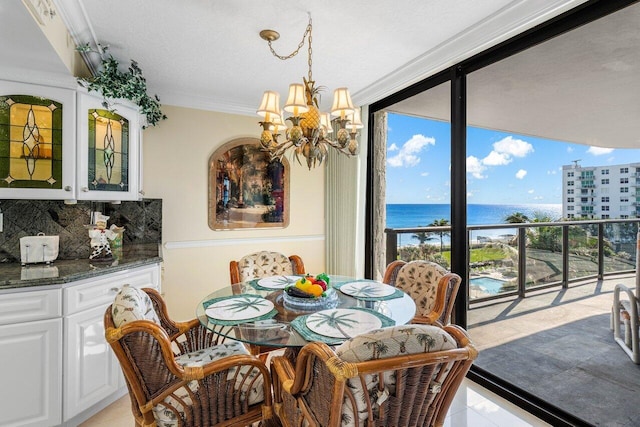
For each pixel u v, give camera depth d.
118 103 2.40
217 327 1.44
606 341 2.01
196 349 1.84
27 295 1.68
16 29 1.53
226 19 1.99
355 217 3.68
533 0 1.79
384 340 0.87
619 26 1.81
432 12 1.93
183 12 1.92
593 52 2.02
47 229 2.35
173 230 3.33
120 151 2.47
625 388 1.90
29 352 1.68
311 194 4.10
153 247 2.86
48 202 2.36
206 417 1.31
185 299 3.40
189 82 3.02
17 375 1.65
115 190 2.43
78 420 1.89
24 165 1.99
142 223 3.10
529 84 2.52
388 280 2.41
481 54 2.29
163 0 1.80
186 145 3.39
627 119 1.84
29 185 2.00
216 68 2.72
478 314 3.00
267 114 1.91
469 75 2.61
